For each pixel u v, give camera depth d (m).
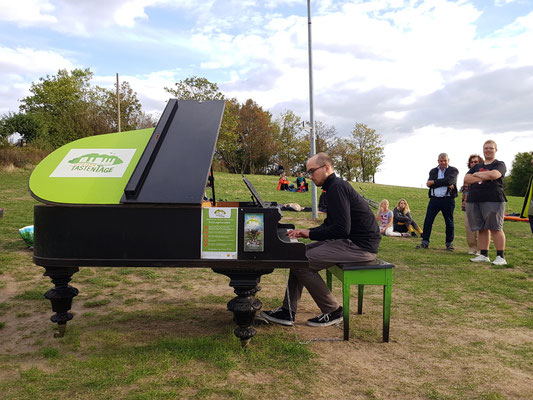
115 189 3.04
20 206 12.81
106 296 4.84
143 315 4.13
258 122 54.22
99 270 6.17
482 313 4.29
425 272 6.28
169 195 2.88
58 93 50.44
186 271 6.22
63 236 2.99
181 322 3.92
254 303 3.14
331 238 3.44
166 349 3.16
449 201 8.32
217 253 2.96
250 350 3.19
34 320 3.96
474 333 3.70
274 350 3.22
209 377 2.73
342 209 3.42
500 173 6.64
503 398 2.51
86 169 3.24
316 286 3.79
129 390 2.55
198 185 2.93
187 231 2.95
